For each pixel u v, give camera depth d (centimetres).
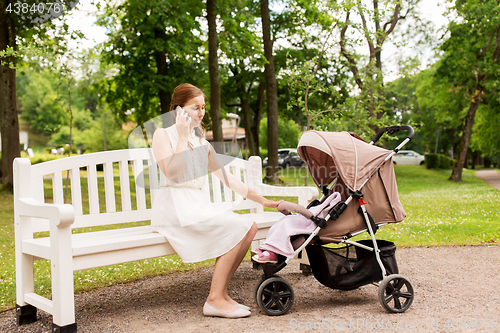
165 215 283
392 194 304
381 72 817
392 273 295
